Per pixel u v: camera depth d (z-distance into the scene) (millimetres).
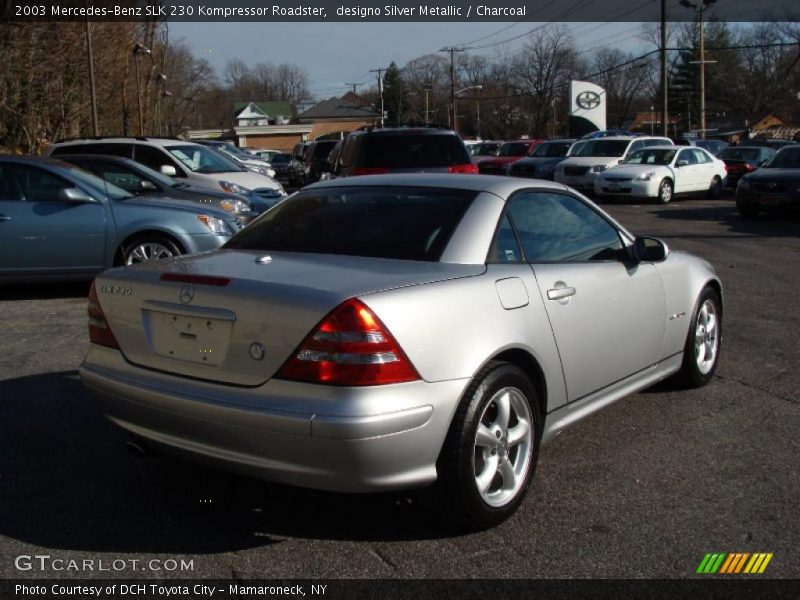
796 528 3719
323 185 4777
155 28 39500
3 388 5715
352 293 3299
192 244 8898
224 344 3426
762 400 5512
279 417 3193
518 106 91000
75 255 8648
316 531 3695
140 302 3717
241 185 13961
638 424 5062
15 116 25203
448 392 3404
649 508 3918
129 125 35531
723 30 77625
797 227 15680
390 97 93000
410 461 3307
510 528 3723
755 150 27172
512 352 3797
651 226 16234
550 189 4570
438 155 12258
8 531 3684
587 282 4336
